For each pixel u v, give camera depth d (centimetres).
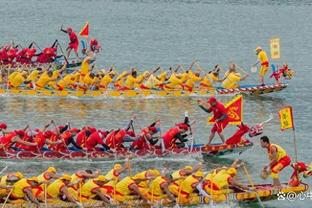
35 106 19325
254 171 14475
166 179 11825
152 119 18512
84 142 14375
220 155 15225
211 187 12075
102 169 14075
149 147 14675
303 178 14088
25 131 14300
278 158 12756
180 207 11875
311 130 18250
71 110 19100
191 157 14912
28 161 14112
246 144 15288
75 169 13975
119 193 11662
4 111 18662
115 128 17550
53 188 11394
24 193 11281
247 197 12288
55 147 14225
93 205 11475
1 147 13975
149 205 11694
